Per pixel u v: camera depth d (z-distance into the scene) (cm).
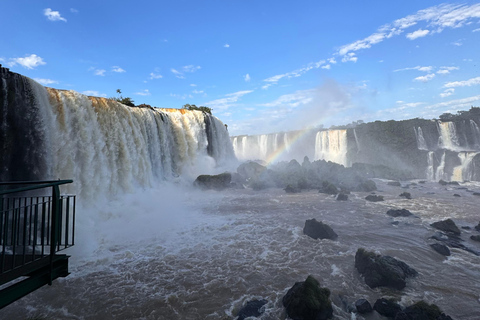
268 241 1228
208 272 941
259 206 1973
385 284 814
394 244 1173
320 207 1911
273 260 1022
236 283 861
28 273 490
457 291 786
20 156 1493
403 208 1877
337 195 2303
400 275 812
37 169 1574
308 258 1030
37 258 554
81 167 1847
